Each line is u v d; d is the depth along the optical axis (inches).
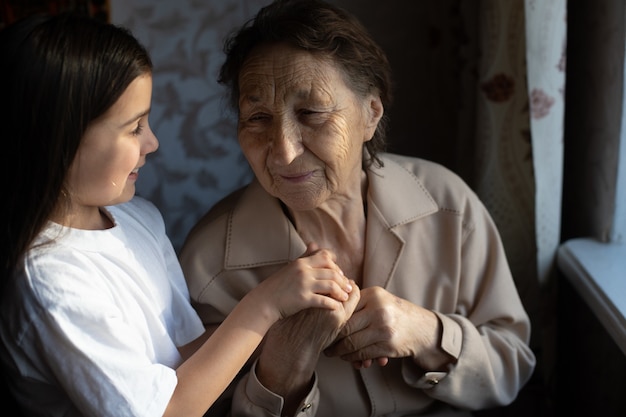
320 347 40.6
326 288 38.5
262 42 38.8
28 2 56.2
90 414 34.6
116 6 57.7
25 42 33.5
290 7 39.1
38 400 37.3
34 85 33.3
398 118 63.8
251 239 44.4
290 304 38.0
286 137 38.0
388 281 44.6
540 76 50.0
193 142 61.7
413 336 42.1
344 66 38.7
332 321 39.4
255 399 41.4
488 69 52.2
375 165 45.9
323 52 38.0
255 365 42.3
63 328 33.8
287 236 44.0
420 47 62.3
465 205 46.2
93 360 34.1
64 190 35.1
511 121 52.4
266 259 44.2
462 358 43.1
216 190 63.1
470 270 46.1
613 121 51.9
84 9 57.1
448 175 47.1
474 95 56.7
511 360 45.9
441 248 45.8
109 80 34.0
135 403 34.5
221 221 45.5
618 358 51.4
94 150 34.6
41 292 34.0
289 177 39.5
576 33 56.7
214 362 36.6
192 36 59.3
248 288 44.8
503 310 46.3
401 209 44.8
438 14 61.3
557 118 51.2
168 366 39.4
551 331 56.0
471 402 44.9
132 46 35.5
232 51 41.0
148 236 42.3
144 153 37.5
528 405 59.6
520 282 55.5
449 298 45.9
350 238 45.1
